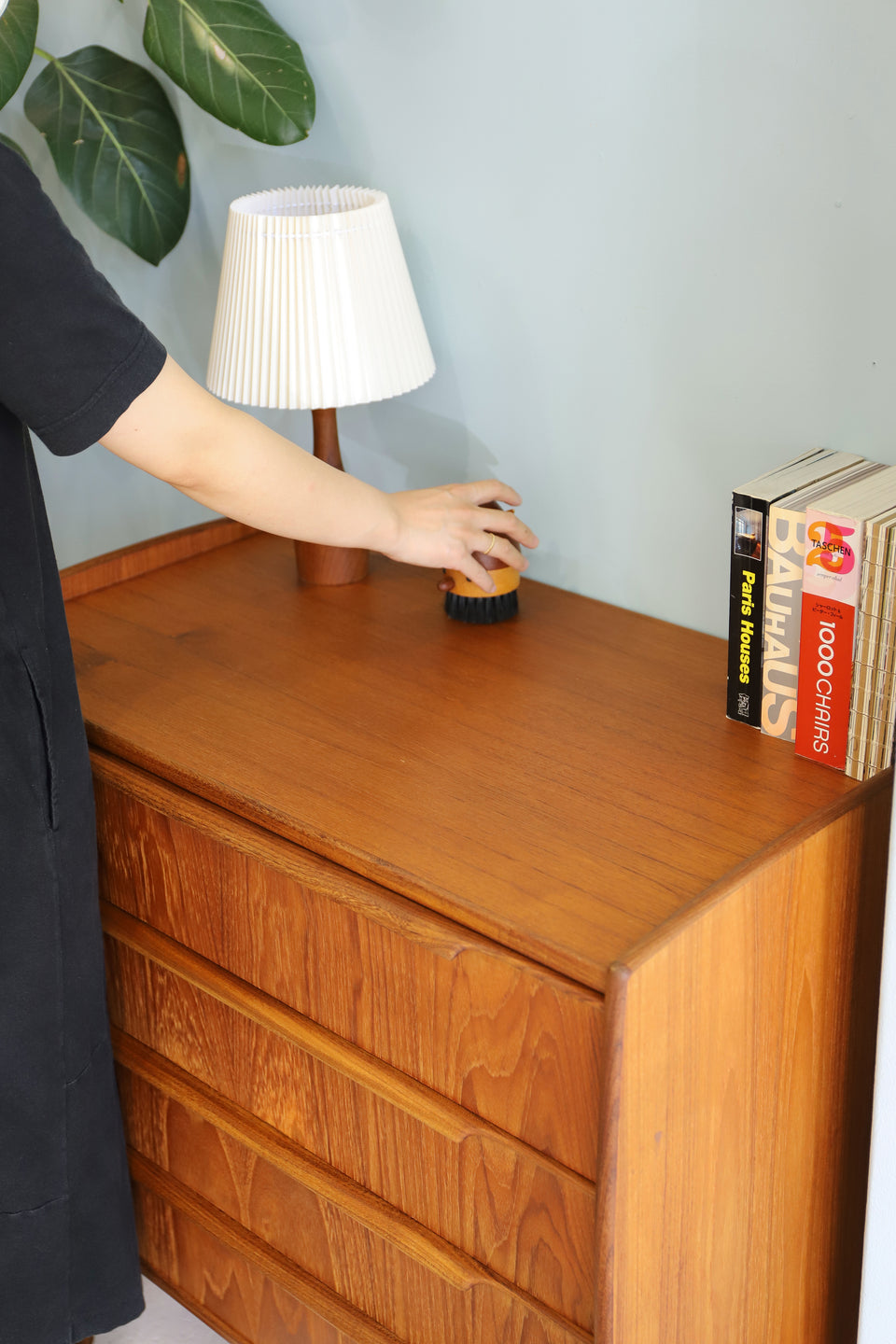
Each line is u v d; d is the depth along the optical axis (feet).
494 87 4.06
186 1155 4.17
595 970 2.66
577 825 3.18
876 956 3.49
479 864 3.03
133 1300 4.18
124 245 5.56
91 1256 4.00
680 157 3.70
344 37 4.42
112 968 4.09
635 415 4.12
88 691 3.92
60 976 3.58
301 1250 3.90
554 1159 2.97
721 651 4.09
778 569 3.34
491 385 4.50
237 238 4.12
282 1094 3.68
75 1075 3.74
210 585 4.65
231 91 4.48
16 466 3.22
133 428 3.04
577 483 4.39
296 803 3.30
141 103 4.99
